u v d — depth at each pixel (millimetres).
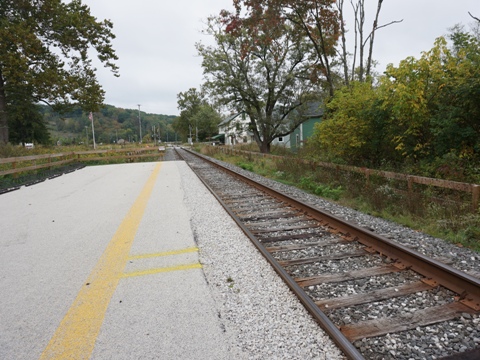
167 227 6629
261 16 22250
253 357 2705
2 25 24859
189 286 4012
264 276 4215
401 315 3258
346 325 3107
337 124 12797
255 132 31188
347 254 4891
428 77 9375
